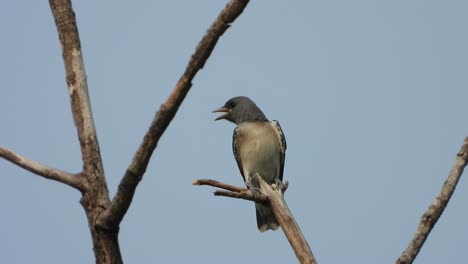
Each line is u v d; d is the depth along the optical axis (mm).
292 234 11656
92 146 9516
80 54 10023
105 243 9102
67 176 9328
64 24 10062
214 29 8305
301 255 11078
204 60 8461
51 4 10203
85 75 9961
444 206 8914
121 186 8844
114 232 9141
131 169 8766
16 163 9297
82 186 9328
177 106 8633
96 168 9406
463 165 9117
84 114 9703
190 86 8594
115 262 9086
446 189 8969
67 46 10000
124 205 8922
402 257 8719
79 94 9789
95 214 9156
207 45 8391
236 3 8180
